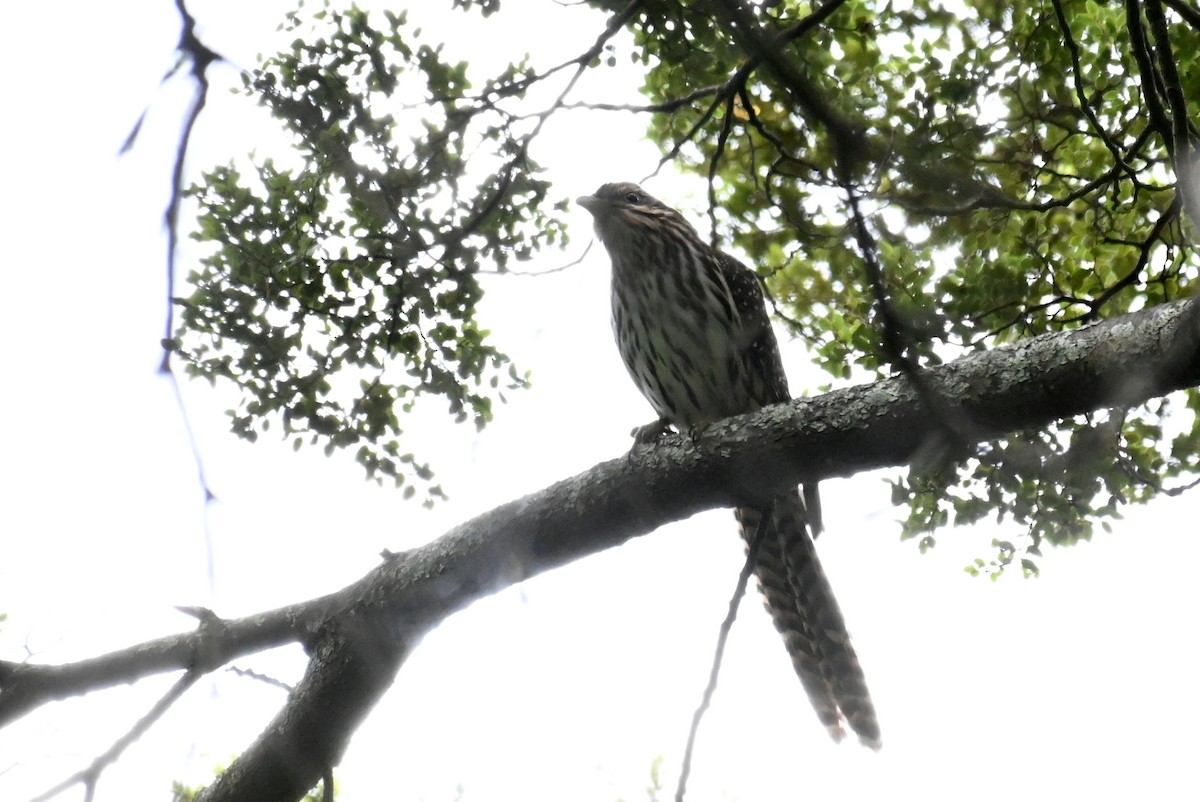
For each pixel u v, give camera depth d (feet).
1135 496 37.58
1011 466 32.30
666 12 36.14
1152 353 25.76
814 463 29.48
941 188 24.88
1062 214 39.63
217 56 20.22
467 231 35.68
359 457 37.01
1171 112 29.86
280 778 31.40
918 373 21.53
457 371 37.68
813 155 40.73
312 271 36.06
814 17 33.55
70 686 30.42
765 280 40.88
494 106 36.04
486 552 31.50
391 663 31.91
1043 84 37.65
